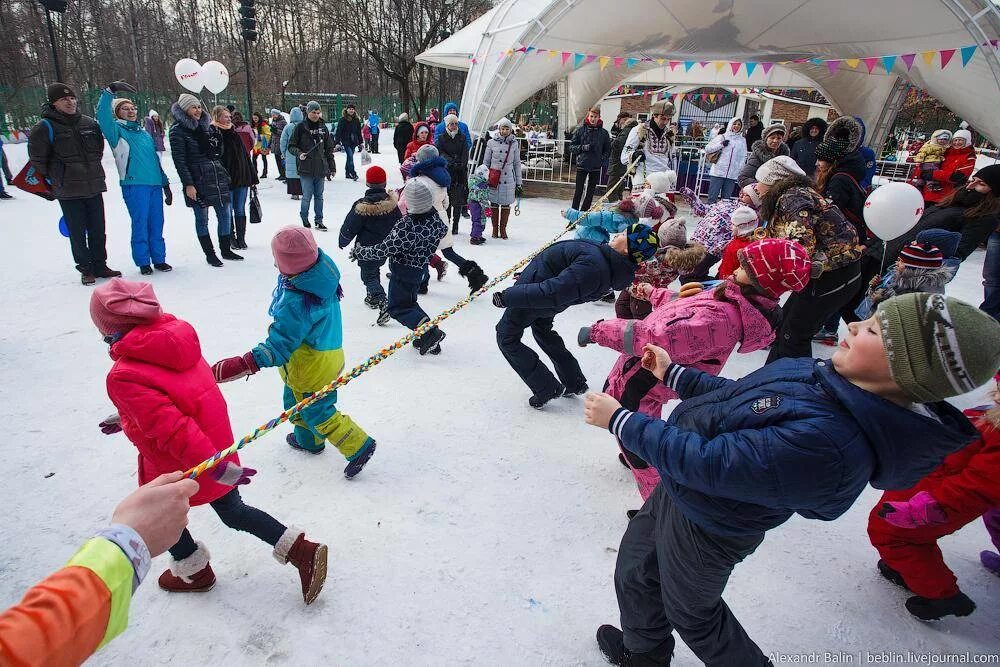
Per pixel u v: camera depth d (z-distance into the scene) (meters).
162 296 5.62
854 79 13.52
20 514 2.75
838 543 2.87
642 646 1.96
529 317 3.63
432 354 4.71
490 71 10.74
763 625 2.37
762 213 3.90
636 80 17.00
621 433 1.59
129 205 6.01
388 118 35.62
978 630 2.39
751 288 2.58
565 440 3.60
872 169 6.88
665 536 1.70
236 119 11.84
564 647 2.22
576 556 2.68
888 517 2.26
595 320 5.74
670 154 10.05
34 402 3.69
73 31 27.45
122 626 1.03
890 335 1.23
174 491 1.14
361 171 16.53
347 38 30.23
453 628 2.28
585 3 9.89
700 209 6.50
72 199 5.51
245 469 2.03
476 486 3.12
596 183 10.94
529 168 14.32
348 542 2.68
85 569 0.96
